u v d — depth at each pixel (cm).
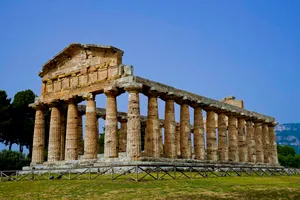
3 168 7581
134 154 4550
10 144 9094
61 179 3884
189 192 2700
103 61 5103
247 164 6781
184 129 5550
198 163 5384
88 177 3862
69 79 5484
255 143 7650
